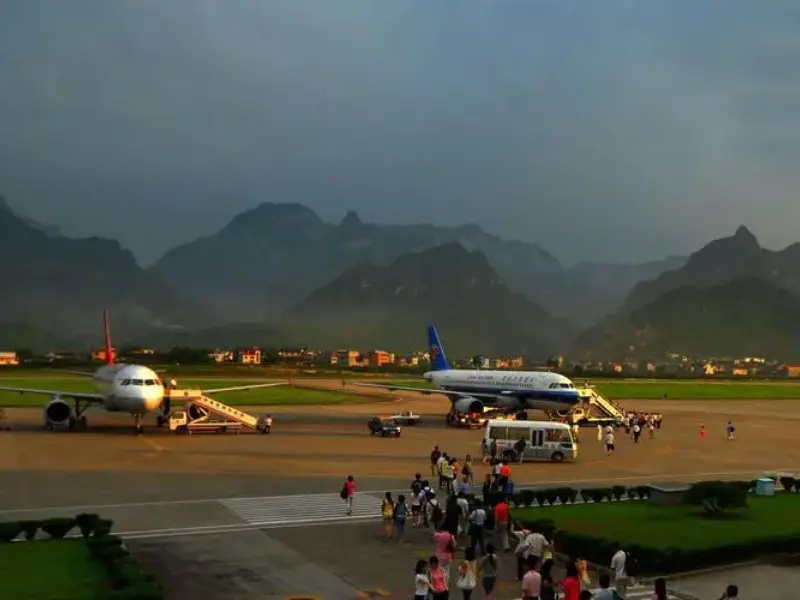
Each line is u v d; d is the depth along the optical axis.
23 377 195.88
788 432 100.69
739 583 29.41
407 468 58.69
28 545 32.72
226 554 32.09
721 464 66.38
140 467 56.44
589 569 31.23
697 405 162.62
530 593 24.08
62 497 44.38
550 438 65.38
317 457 64.44
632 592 28.33
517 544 34.72
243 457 63.44
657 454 73.25
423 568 24.59
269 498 45.03
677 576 30.41
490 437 65.50
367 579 28.73
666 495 44.06
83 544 32.91
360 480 52.34
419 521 38.69
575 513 41.34
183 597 26.28
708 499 41.12
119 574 26.53
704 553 31.59
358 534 36.25
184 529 36.72
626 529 37.38
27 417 95.88
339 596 26.62
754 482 50.78
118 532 35.94
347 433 86.00
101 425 87.44
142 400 75.31
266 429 84.44
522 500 42.72
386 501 36.12
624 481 55.00
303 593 26.89
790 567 31.73
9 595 25.67
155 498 44.47
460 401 95.88
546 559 28.02
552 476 56.69
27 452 63.84
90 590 26.27
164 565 30.25
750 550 32.69
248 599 26.17
